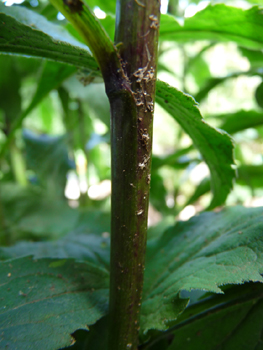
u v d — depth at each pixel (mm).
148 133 79
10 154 314
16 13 105
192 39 171
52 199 265
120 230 80
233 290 104
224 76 224
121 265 82
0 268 101
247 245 96
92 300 95
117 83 73
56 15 213
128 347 86
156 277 112
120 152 77
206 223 126
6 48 86
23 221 244
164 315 90
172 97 87
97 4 181
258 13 124
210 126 93
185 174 344
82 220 236
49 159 289
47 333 80
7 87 255
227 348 99
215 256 100
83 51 80
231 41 161
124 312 84
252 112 204
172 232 131
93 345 101
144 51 75
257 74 203
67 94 268
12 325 82
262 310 101
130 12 74
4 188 271
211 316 105
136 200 79
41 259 108
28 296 92
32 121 437
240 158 338
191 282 91
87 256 163
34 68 266
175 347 103
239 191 457
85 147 283
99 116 212
